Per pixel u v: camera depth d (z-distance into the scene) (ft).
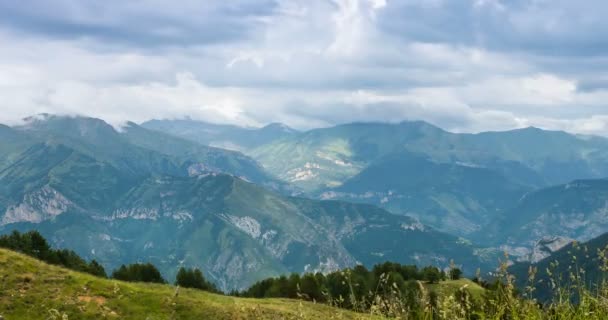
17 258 216.95
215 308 197.88
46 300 180.65
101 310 181.16
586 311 38.04
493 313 38.83
